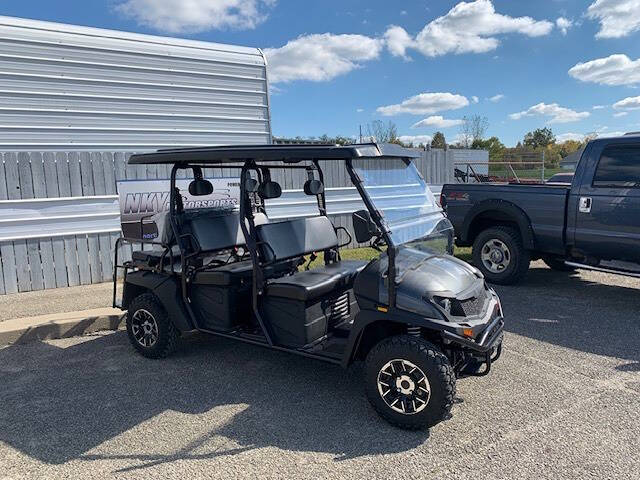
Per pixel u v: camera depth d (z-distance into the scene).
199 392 3.71
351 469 2.73
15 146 6.61
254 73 8.63
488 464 2.75
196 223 4.20
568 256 6.16
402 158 3.97
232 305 3.99
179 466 2.79
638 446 2.90
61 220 6.41
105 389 3.78
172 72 7.77
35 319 5.04
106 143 7.28
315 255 4.66
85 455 2.92
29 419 3.34
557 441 2.96
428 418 3.03
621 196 5.50
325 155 3.29
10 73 6.50
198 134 8.10
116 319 5.19
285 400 3.56
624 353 4.28
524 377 3.82
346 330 3.79
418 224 3.72
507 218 6.62
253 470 2.74
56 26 6.86
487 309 3.43
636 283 6.73
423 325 3.04
